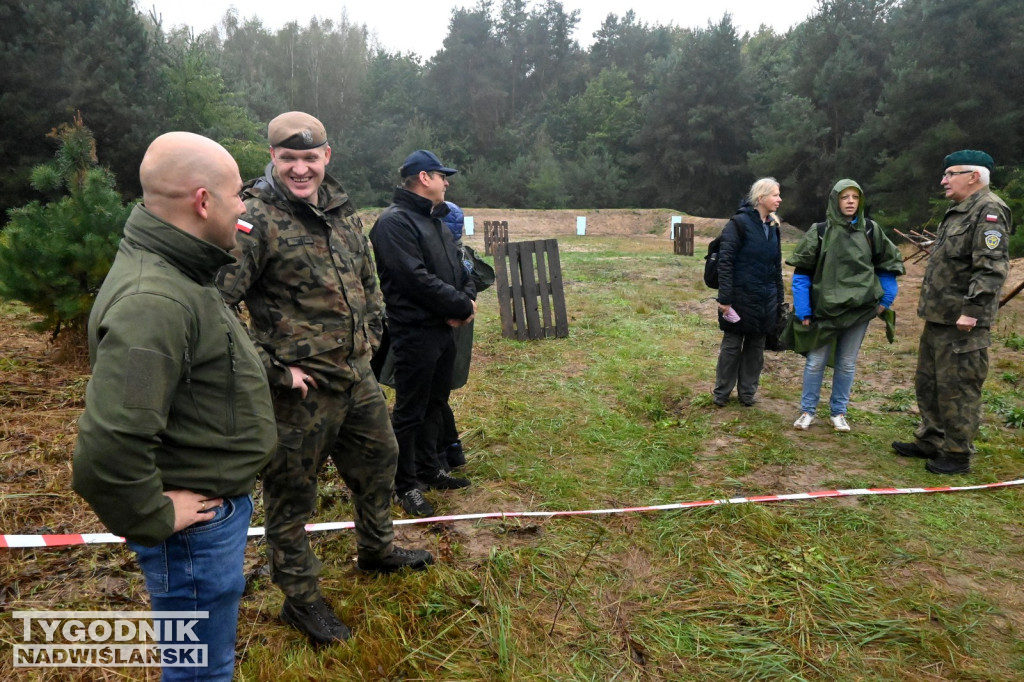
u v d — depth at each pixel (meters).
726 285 4.64
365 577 2.65
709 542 2.95
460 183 45.91
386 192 47.31
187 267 1.40
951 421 3.66
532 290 7.11
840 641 2.34
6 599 2.43
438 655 2.23
